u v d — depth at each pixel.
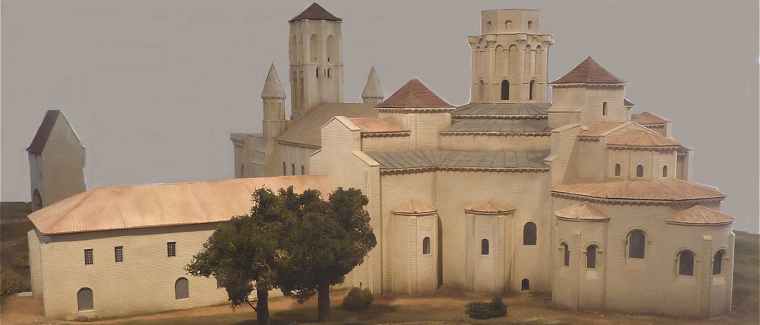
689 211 52.09
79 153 80.25
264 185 63.09
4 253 74.75
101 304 54.81
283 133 89.31
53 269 53.12
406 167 62.41
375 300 60.22
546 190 60.28
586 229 54.16
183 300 57.97
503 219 60.44
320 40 92.00
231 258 46.25
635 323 50.34
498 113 66.81
